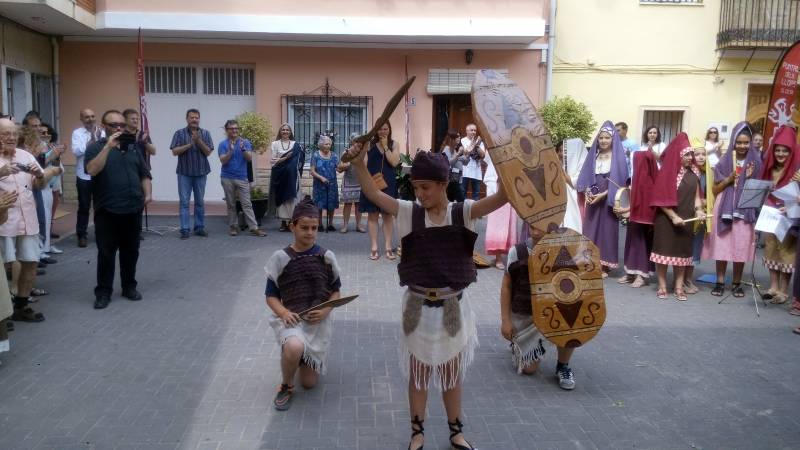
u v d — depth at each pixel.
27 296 6.22
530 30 13.28
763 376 5.16
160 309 6.71
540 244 4.18
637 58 14.37
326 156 11.63
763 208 7.06
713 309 7.13
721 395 4.79
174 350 5.54
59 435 4.03
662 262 7.43
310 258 4.61
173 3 13.03
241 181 10.91
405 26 13.19
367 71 14.16
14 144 5.87
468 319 3.68
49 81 13.72
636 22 14.27
